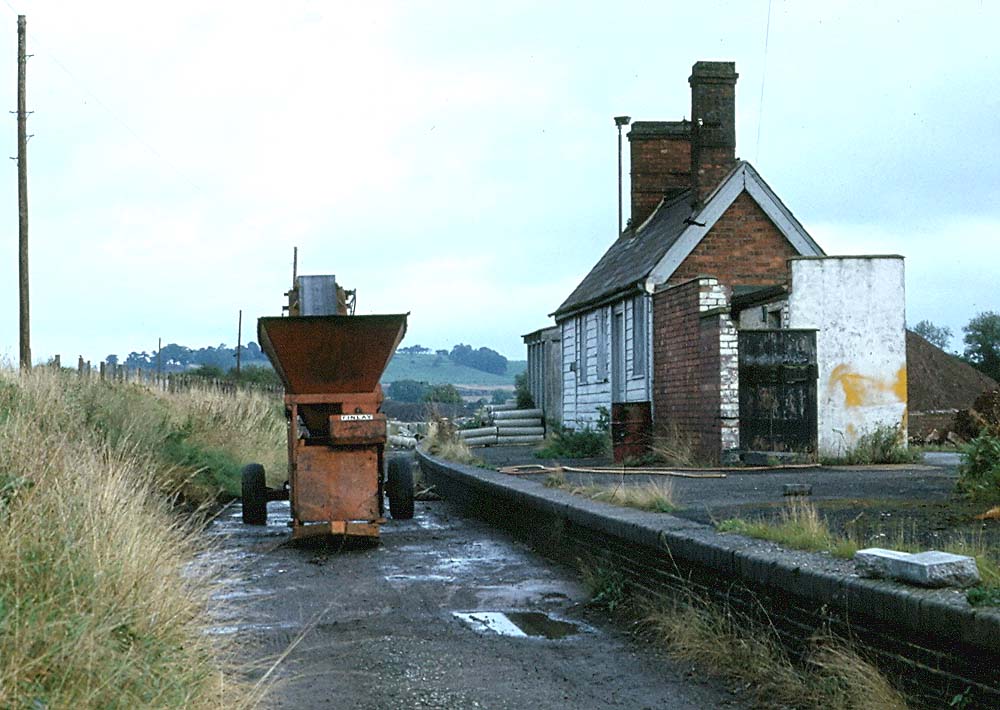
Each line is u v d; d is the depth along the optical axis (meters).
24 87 28.22
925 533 6.82
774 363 15.84
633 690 5.54
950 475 12.45
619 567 7.95
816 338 15.98
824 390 17.00
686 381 17.30
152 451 14.07
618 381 22.22
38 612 4.11
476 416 32.62
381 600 8.03
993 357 40.25
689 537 6.61
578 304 24.72
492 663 6.11
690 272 19.91
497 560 10.04
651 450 17.92
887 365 17.11
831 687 4.94
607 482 12.23
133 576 5.11
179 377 26.62
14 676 3.62
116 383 18.44
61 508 5.35
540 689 5.56
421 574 9.24
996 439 9.09
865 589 4.75
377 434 11.13
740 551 5.94
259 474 13.15
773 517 7.74
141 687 4.12
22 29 28.14
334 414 11.56
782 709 5.07
